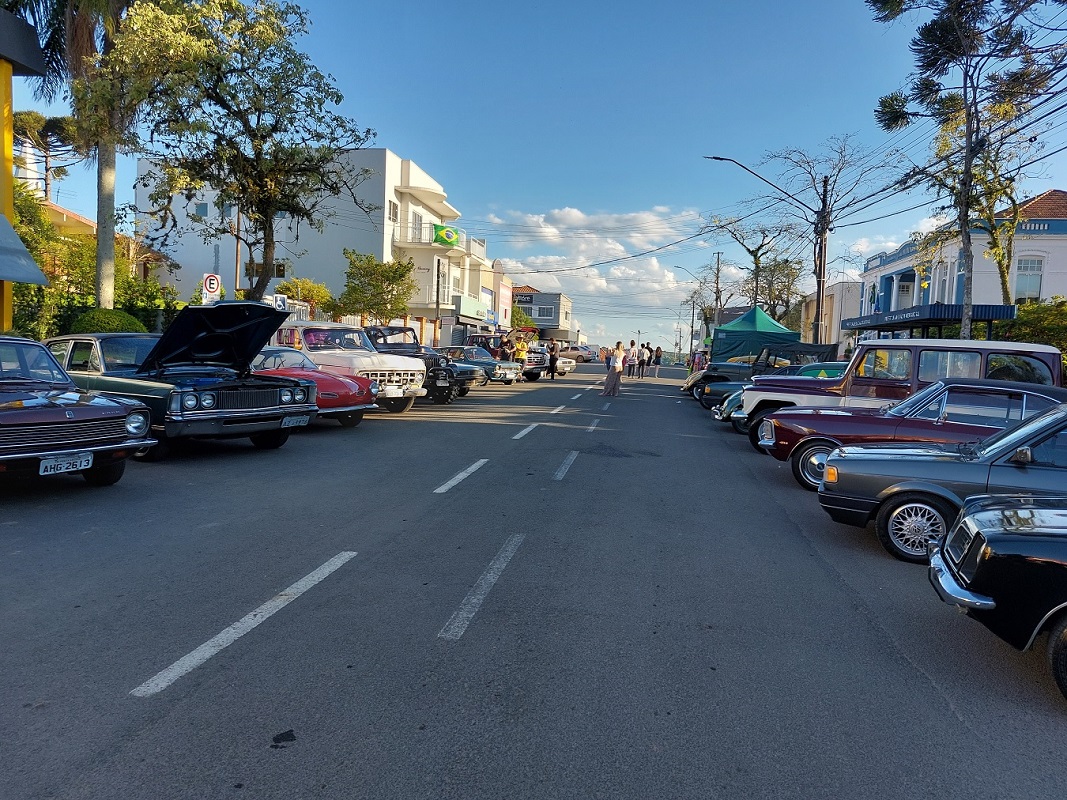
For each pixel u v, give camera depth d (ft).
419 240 148.77
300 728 10.83
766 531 23.48
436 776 9.77
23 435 22.12
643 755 10.46
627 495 27.86
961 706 12.37
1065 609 12.42
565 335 374.02
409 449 37.32
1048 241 92.79
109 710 11.19
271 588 16.55
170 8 50.34
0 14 55.31
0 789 9.20
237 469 30.71
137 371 33.71
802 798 9.61
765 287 148.87
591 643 14.24
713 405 65.41
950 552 15.12
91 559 18.26
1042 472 19.49
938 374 34.30
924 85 46.44
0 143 56.54
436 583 17.22
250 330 34.58
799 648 14.46
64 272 90.12
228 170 56.70
